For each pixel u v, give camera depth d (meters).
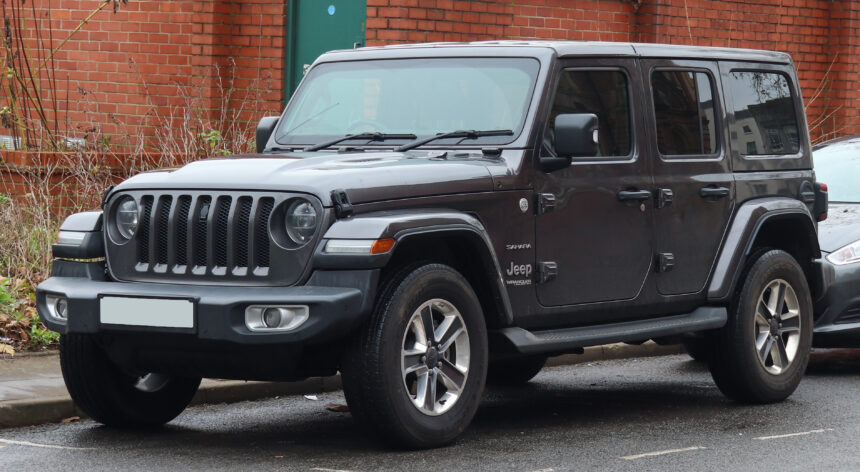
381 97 8.94
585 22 17.23
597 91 8.85
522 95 8.48
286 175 7.50
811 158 10.58
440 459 7.59
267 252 7.41
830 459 7.80
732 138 9.77
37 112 16.16
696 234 9.38
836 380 11.12
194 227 7.55
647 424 8.97
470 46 8.91
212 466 7.43
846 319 11.41
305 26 16.62
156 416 8.60
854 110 19.95
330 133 8.97
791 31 19.38
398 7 15.58
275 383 10.05
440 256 8.03
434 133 8.61
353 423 8.91
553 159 8.36
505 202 8.12
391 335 7.42
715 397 10.21
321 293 7.20
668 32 17.84
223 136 16.02
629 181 8.90
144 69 17.03
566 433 8.58
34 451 7.85
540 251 8.34
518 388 10.73
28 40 17.47
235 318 7.20
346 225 7.29
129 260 7.76
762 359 9.76
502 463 7.52
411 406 7.57
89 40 17.27
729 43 18.61
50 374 9.78
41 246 12.79
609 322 8.96
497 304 8.02
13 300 11.70
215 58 16.73
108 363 8.29
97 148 14.80
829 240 11.70
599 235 8.70
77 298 7.61
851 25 19.70
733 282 9.49
